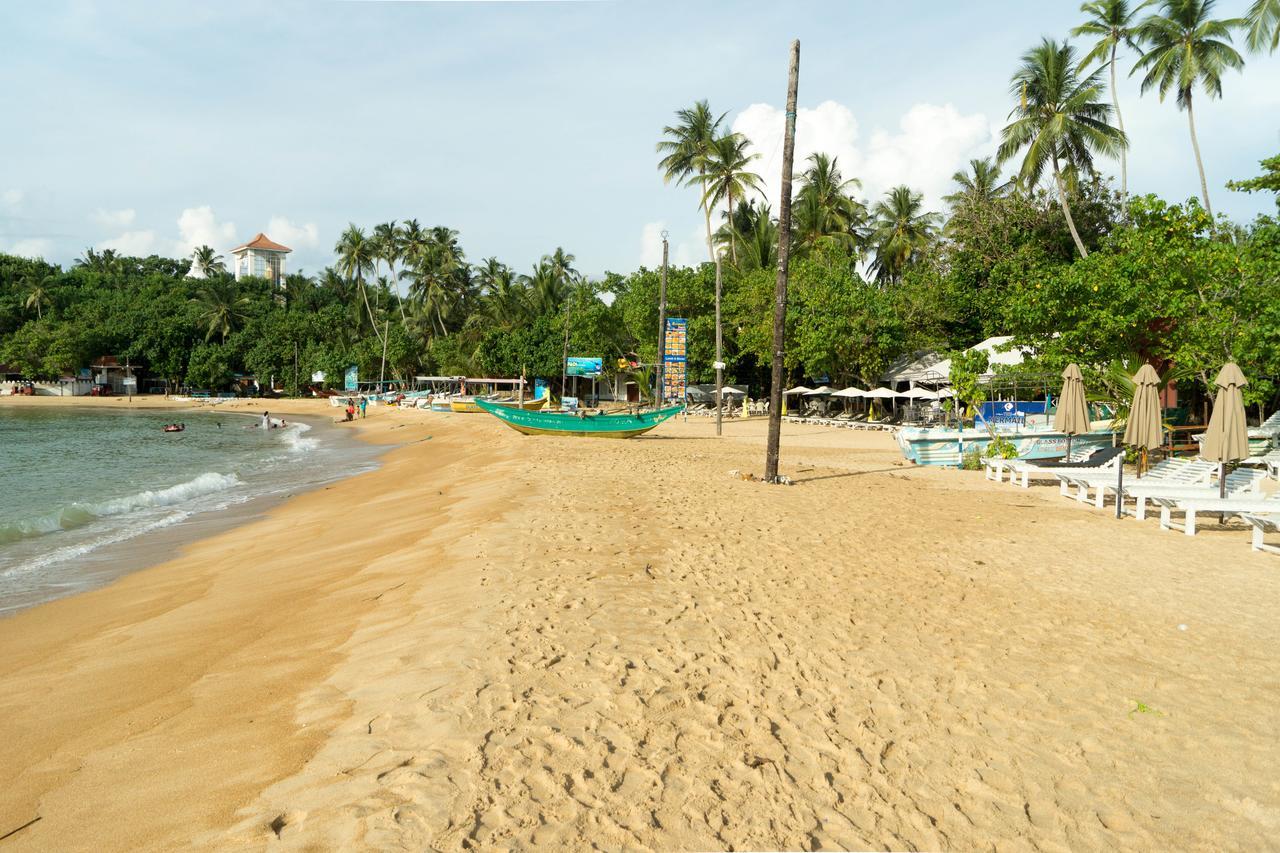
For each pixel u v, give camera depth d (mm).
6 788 4375
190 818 3826
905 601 7223
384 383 82375
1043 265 33906
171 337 94812
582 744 4324
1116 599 7383
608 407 58062
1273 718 4785
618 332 58781
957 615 6816
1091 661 5730
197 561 11742
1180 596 7500
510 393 67500
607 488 14766
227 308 96375
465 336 74250
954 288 39938
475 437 35406
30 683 6371
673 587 7574
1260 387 16469
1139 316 18125
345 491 19719
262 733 4785
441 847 3348
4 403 83562
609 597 7191
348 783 3957
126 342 94375
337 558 10812
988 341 31719
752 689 5125
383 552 10711
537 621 6480
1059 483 16922
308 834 3521
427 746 4316
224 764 4402
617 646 5891
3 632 8258
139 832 3748
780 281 15656
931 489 15469
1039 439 19672
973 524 11336
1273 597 7473
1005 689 5207
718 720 4668
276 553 11891
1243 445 10984
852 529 10734
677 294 49938
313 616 7680
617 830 3514
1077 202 36656
